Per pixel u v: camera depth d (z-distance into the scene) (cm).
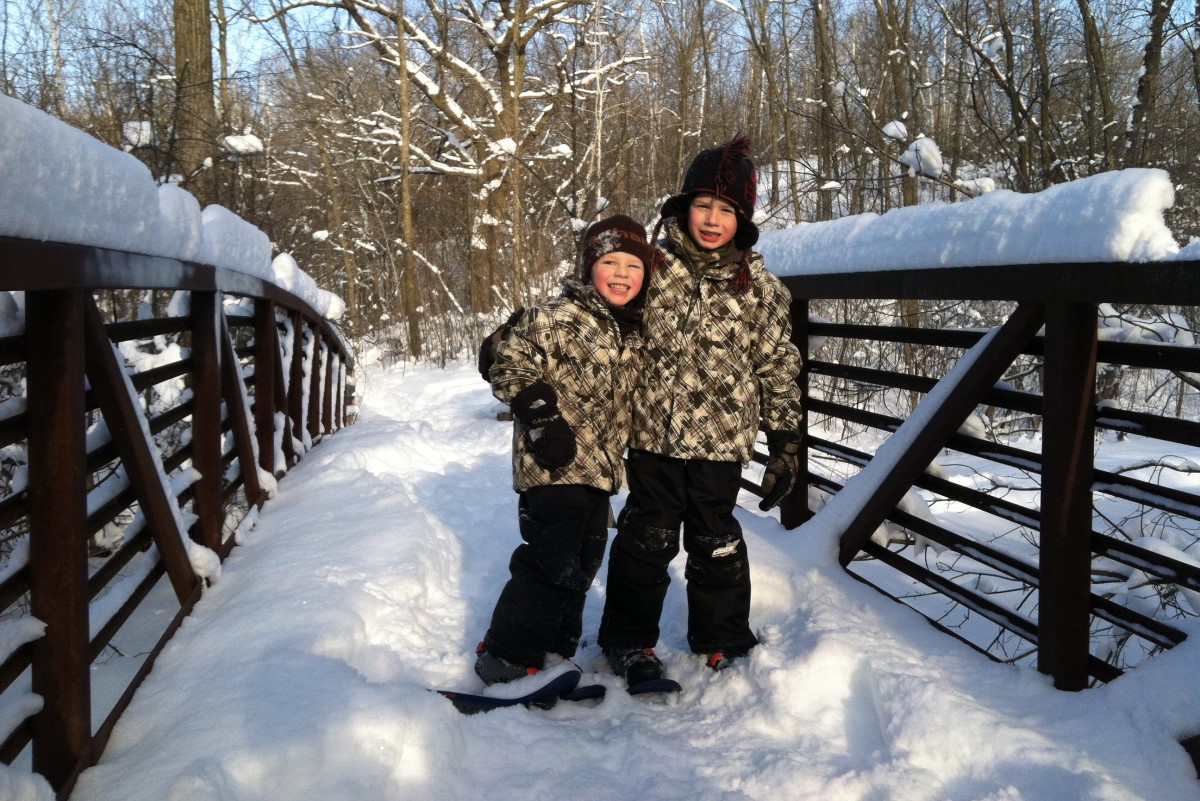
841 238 332
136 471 258
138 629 346
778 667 254
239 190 870
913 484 315
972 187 535
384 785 194
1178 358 215
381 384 1420
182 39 804
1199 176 753
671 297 259
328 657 239
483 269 1875
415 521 384
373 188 2128
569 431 234
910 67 959
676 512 265
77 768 188
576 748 226
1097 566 340
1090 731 210
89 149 198
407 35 1827
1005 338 269
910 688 229
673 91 2164
